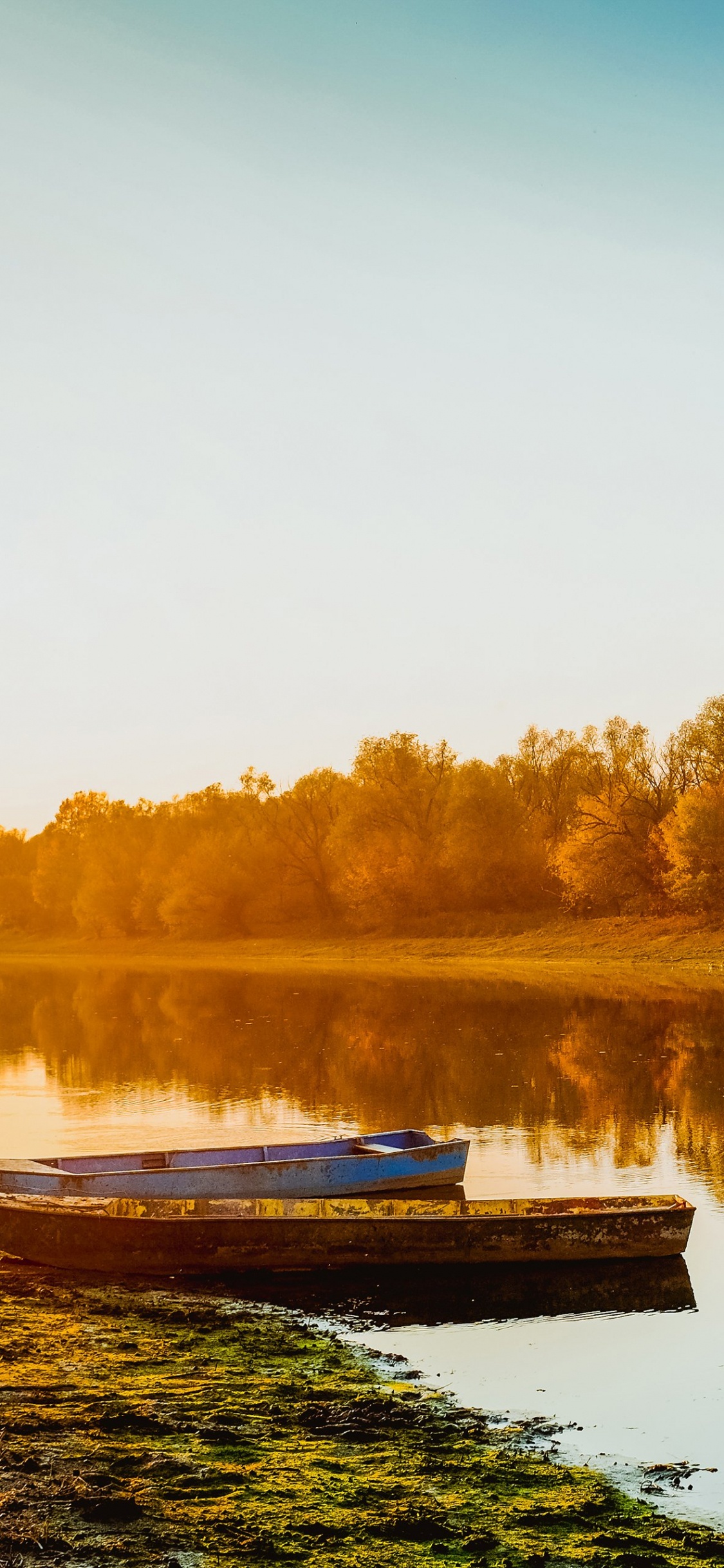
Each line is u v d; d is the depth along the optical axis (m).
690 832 64.56
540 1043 33.91
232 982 62.69
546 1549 7.39
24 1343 11.10
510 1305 12.52
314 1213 14.05
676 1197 14.52
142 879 115.56
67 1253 13.66
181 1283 13.26
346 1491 8.07
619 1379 10.53
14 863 158.50
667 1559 7.32
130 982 66.25
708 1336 11.62
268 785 106.62
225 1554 7.15
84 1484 7.95
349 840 91.06
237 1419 9.23
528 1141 20.81
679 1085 26.77
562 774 95.31
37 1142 21.31
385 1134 18.50
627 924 70.88
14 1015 46.88
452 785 90.25
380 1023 39.84
